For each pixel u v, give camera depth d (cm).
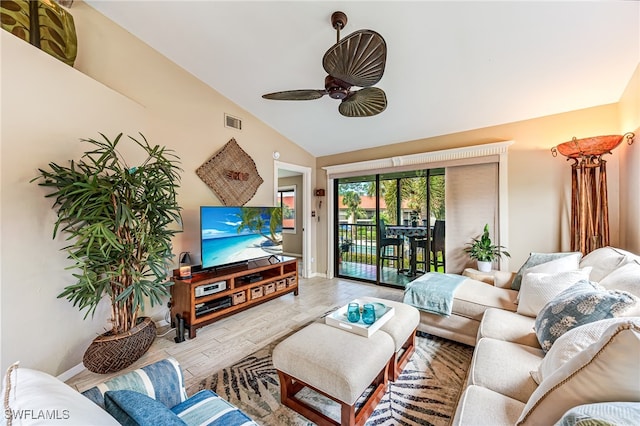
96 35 232
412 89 285
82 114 206
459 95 287
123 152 240
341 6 202
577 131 277
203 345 238
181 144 299
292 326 277
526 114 298
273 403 166
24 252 171
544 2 182
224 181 342
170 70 288
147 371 112
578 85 249
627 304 117
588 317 125
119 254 196
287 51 260
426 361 211
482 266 312
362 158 445
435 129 356
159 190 215
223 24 238
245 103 359
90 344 208
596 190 258
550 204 292
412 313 209
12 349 163
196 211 314
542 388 84
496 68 244
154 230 215
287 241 698
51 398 62
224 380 188
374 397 162
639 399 67
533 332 167
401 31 217
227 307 283
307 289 413
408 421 151
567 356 98
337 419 153
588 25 193
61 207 181
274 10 215
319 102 340
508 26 202
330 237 486
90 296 182
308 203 487
